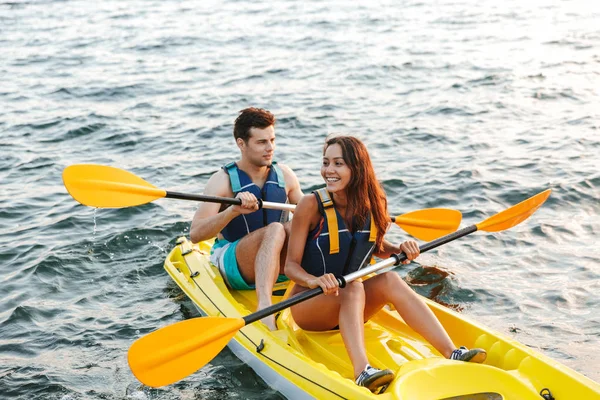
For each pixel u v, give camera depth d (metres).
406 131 9.62
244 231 5.29
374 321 4.75
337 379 3.86
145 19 19.73
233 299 4.97
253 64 14.02
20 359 4.93
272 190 5.26
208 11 20.75
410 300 4.12
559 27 16.05
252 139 5.11
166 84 12.74
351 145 4.12
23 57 15.55
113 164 8.88
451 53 14.15
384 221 4.29
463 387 3.72
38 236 6.87
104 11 21.38
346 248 4.25
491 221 4.87
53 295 5.81
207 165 8.73
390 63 13.53
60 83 13.09
